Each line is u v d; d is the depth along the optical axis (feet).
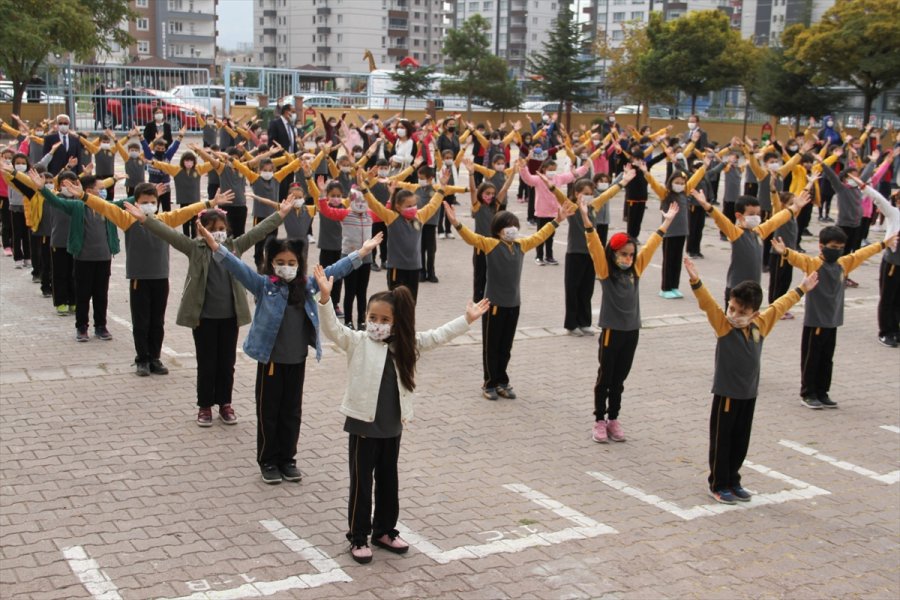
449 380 33.01
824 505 23.93
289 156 56.29
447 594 18.40
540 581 19.13
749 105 159.33
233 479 23.63
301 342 23.16
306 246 23.25
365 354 19.30
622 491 24.11
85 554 19.35
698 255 59.72
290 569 19.12
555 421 29.22
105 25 126.21
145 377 31.45
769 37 242.78
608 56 177.17
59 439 25.76
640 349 38.04
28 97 123.65
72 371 31.78
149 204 30.42
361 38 312.91
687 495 24.08
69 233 34.86
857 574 20.18
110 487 22.77
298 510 22.00
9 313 39.91
